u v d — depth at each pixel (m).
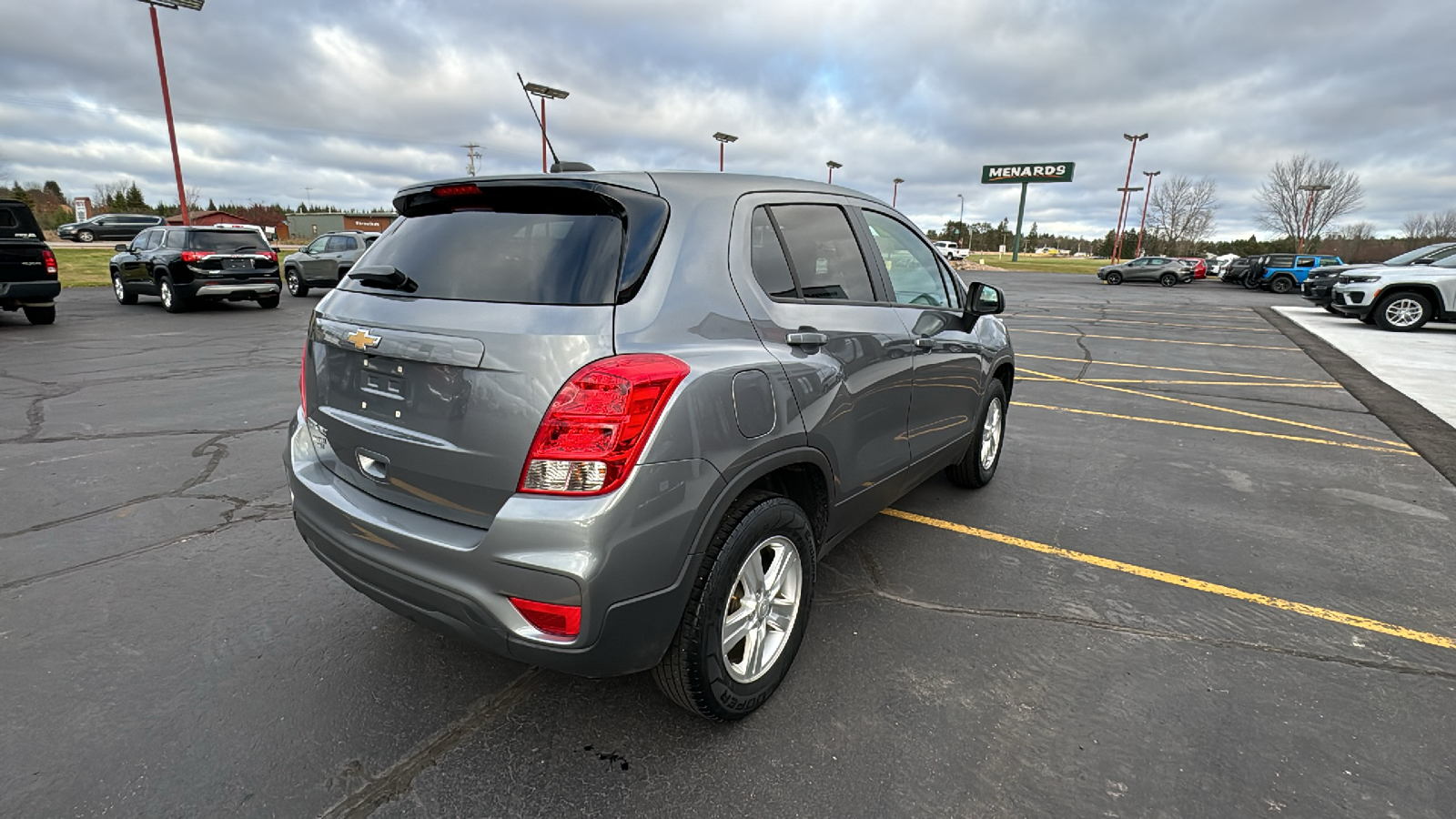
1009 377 4.77
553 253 2.06
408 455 2.09
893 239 3.36
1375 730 2.36
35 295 11.42
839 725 2.35
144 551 3.51
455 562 1.94
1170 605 3.18
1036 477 4.95
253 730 2.27
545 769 2.13
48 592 3.10
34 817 1.91
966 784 2.10
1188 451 5.64
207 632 2.81
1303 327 15.38
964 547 3.76
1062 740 2.30
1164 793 2.08
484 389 1.91
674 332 2.03
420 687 2.50
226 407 6.44
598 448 1.84
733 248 2.33
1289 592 3.30
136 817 1.93
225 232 14.34
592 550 1.82
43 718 2.30
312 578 3.26
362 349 2.18
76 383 7.43
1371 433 6.27
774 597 2.43
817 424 2.46
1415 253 15.42
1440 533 4.02
